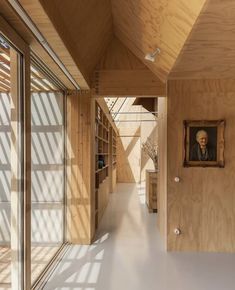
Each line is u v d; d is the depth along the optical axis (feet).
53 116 14.38
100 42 13.10
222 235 13.21
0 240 11.69
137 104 34.63
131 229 16.94
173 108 13.41
